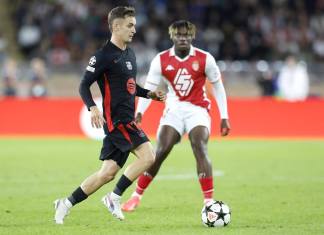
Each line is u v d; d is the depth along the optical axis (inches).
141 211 1355.8
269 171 1998.0
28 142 2785.4
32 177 1866.4
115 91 1162.6
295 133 2962.6
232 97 3651.6
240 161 2239.2
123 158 1173.1
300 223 1221.1
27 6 4471.0
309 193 1588.3
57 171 1989.4
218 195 1560.0
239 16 4362.7
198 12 4416.8
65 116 2992.1
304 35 4399.6
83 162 2193.7
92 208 1382.9
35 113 2992.1
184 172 1985.7
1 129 2989.7
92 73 1147.3
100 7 4384.8
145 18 4375.0
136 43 4252.0
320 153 2454.5
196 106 1359.5
